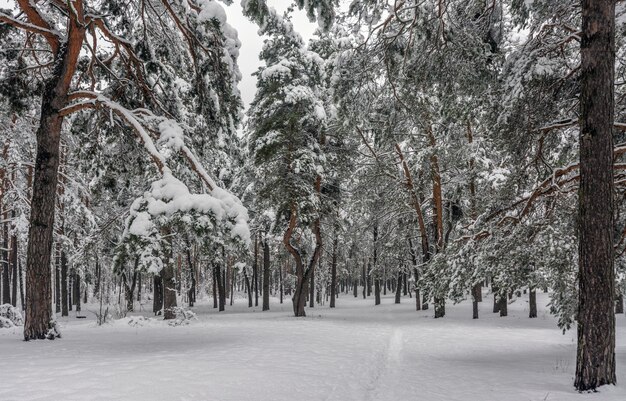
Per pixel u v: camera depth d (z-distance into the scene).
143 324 19.33
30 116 19.38
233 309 37.72
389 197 27.19
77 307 33.16
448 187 25.11
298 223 25.34
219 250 10.57
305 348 11.68
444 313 24.33
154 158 11.11
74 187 23.55
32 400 5.46
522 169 10.29
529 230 9.51
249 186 31.80
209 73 11.88
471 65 8.74
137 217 9.66
